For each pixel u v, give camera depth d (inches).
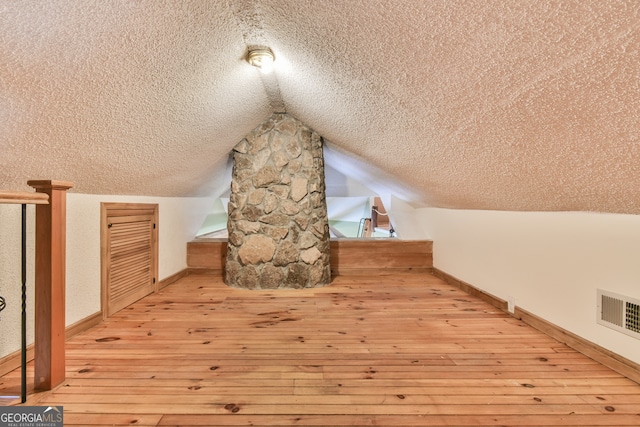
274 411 44.7
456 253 115.2
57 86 43.4
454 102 48.9
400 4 36.9
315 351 63.0
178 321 79.3
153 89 56.3
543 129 42.6
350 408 45.4
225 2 49.9
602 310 57.8
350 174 162.1
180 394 48.4
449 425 42.1
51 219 48.9
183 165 96.7
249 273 111.3
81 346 64.6
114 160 69.1
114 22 40.3
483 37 34.9
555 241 68.9
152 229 104.4
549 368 56.4
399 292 107.0
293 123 114.3
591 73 31.1
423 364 57.9
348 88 65.7
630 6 24.2
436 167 80.0
